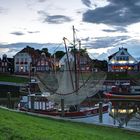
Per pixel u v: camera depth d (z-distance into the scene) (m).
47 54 162.25
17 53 165.88
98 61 159.25
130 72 137.12
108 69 156.75
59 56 140.00
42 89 67.50
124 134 26.83
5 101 82.38
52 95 56.34
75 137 19.55
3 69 169.38
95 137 21.39
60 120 31.61
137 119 42.91
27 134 17.27
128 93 87.00
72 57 63.19
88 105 61.06
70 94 57.31
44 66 146.00
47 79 66.62
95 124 30.75
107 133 26.30
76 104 56.78
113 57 157.38
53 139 17.39
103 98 85.88
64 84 59.53
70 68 61.28
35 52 168.50
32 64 152.62
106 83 103.06
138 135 26.86
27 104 53.91
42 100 53.34
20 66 165.38
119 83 106.38
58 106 54.19
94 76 64.00
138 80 118.50
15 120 21.75
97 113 48.19
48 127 21.47
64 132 20.62
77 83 60.09
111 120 43.25
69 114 45.72
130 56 157.25
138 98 86.50
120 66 156.88
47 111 47.31
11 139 15.92
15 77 135.62
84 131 23.78
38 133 18.25
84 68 74.62
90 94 61.16
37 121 24.53
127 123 39.66
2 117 21.78
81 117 46.62
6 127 18.05
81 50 71.25
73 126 27.44
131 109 61.00
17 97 93.31
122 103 80.06
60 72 63.81
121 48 157.50
